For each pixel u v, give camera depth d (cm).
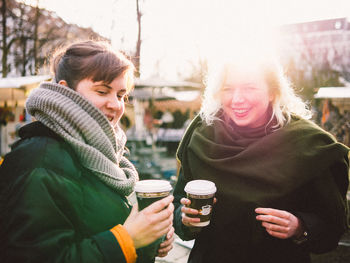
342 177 145
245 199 140
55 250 84
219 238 147
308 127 151
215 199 145
